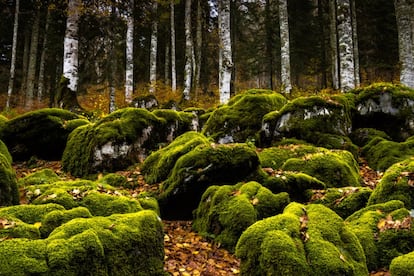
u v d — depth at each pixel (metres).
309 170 7.68
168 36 29.25
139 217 4.51
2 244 3.56
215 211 6.11
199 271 4.86
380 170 8.58
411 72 13.71
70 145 9.49
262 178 6.95
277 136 9.82
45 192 5.64
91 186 6.21
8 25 28.00
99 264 3.73
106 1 18.94
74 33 13.65
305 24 27.23
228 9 14.31
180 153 7.59
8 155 7.72
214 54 31.89
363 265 4.17
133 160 9.05
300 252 3.99
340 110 10.12
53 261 3.48
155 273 4.33
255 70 32.16
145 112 9.85
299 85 29.95
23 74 26.52
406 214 4.84
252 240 4.31
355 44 21.39
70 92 13.30
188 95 19.77
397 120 10.38
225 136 10.30
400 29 14.16
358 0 25.38
